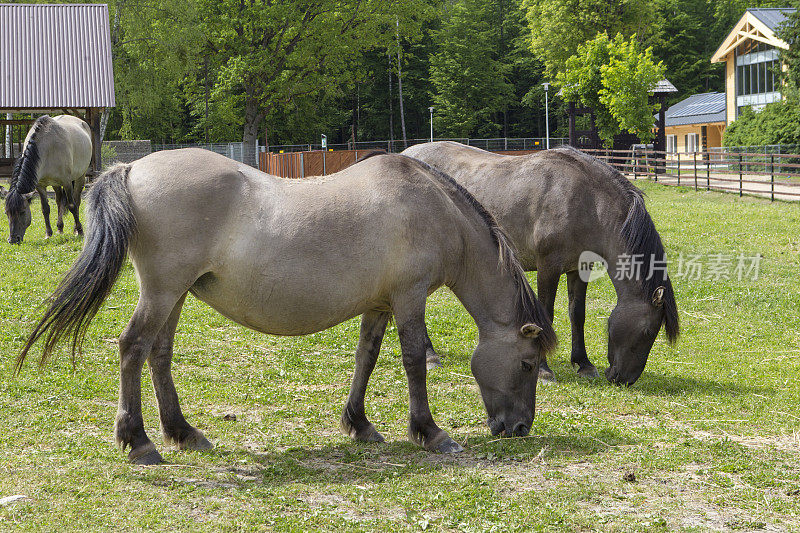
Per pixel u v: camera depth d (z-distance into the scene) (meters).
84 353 8.37
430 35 71.88
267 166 38.50
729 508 4.84
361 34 54.38
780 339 10.05
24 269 12.66
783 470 5.50
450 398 7.43
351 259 5.54
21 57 29.02
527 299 5.88
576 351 8.67
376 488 5.00
